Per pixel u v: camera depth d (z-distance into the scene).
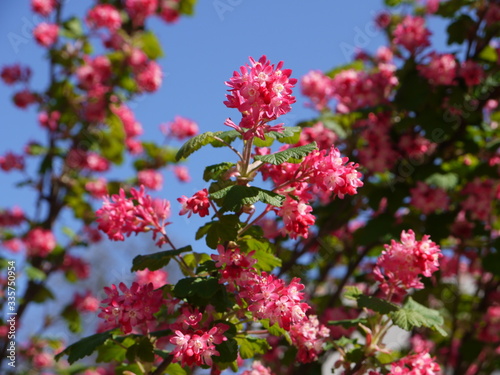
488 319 1.27
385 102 1.22
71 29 1.83
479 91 1.20
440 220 1.16
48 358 1.73
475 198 1.18
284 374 1.09
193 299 0.70
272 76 0.66
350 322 0.79
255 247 0.73
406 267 0.74
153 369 0.74
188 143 0.71
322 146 1.17
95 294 1.97
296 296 0.67
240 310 0.71
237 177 0.70
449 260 1.27
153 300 0.69
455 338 1.39
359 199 1.21
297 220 0.71
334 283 1.40
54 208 1.80
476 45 1.29
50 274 1.79
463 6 1.30
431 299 1.35
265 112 0.67
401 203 1.16
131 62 1.84
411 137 1.18
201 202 0.70
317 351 0.75
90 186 1.83
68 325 1.82
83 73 1.80
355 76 1.25
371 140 1.15
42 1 1.79
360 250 1.31
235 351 0.69
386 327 0.81
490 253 1.18
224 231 0.70
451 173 1.16
